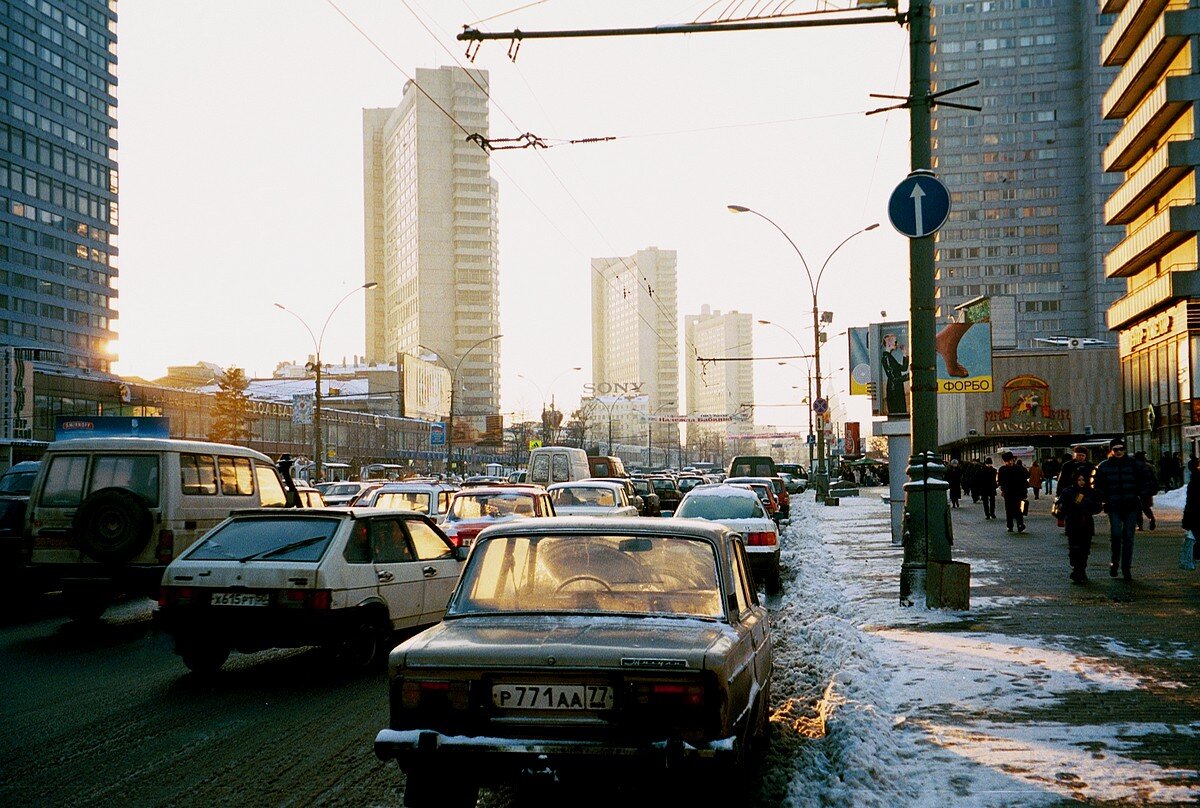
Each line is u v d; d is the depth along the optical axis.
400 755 4.20
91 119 115.00
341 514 8.80
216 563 8.33
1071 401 66.94
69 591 11.20
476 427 120.50
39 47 106.81
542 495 14.95
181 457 11.70
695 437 169.12
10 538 12.97
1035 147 112.44
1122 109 52.53
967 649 8.72
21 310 103.25
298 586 8.10
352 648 8.45
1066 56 112.44
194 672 8.48
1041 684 7.33
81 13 113.62
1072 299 111.31
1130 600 11.56
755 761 5.66
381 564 8.90
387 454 85.94
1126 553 13.43
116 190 119.25
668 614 4.85
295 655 9.65
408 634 9.55
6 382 51.84
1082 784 5.06
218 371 136.38
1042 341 80.44
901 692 7.13
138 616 12.74
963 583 10.94
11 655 9.73
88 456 11.49
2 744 6.27
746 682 4.78
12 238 102.50
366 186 174.50
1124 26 49.00
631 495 24.42
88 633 11.27
